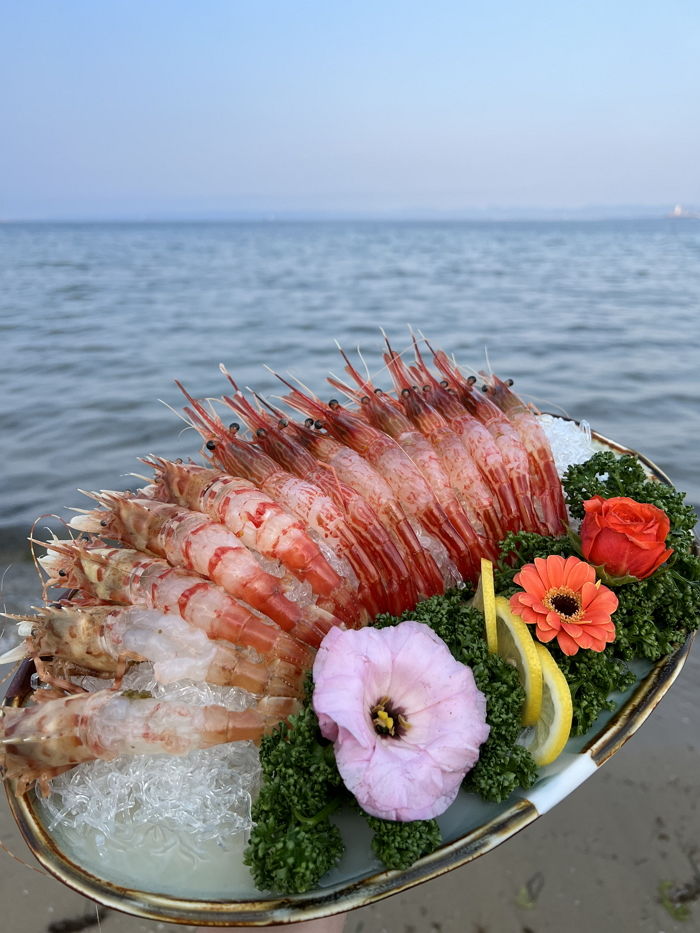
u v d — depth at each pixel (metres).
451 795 0.21
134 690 0.26
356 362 1.34
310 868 0.20
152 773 0.24
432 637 0.23
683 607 0.28
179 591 0.27
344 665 0.22
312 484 0.33
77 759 0.24
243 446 0.34
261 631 0.27
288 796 0.21
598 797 0.41
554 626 0.25
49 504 0.76
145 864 0.22
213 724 0.24
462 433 0.38
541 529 0.36
